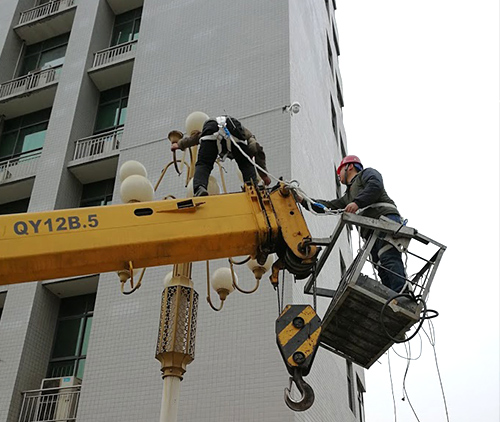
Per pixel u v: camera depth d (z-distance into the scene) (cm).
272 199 528
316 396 1204
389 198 572
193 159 765
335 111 2405
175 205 523
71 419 1205
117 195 1499
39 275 510
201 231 509
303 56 1762
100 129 1867
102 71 1883
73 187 1702
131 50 1942
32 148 1981
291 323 481
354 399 1658
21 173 1823
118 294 1306
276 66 1538
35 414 1243
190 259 521
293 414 1024
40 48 2244
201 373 1116
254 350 1111
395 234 512
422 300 504
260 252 515
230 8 1739
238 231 509
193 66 1658
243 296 1181
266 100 1477
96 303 1307
